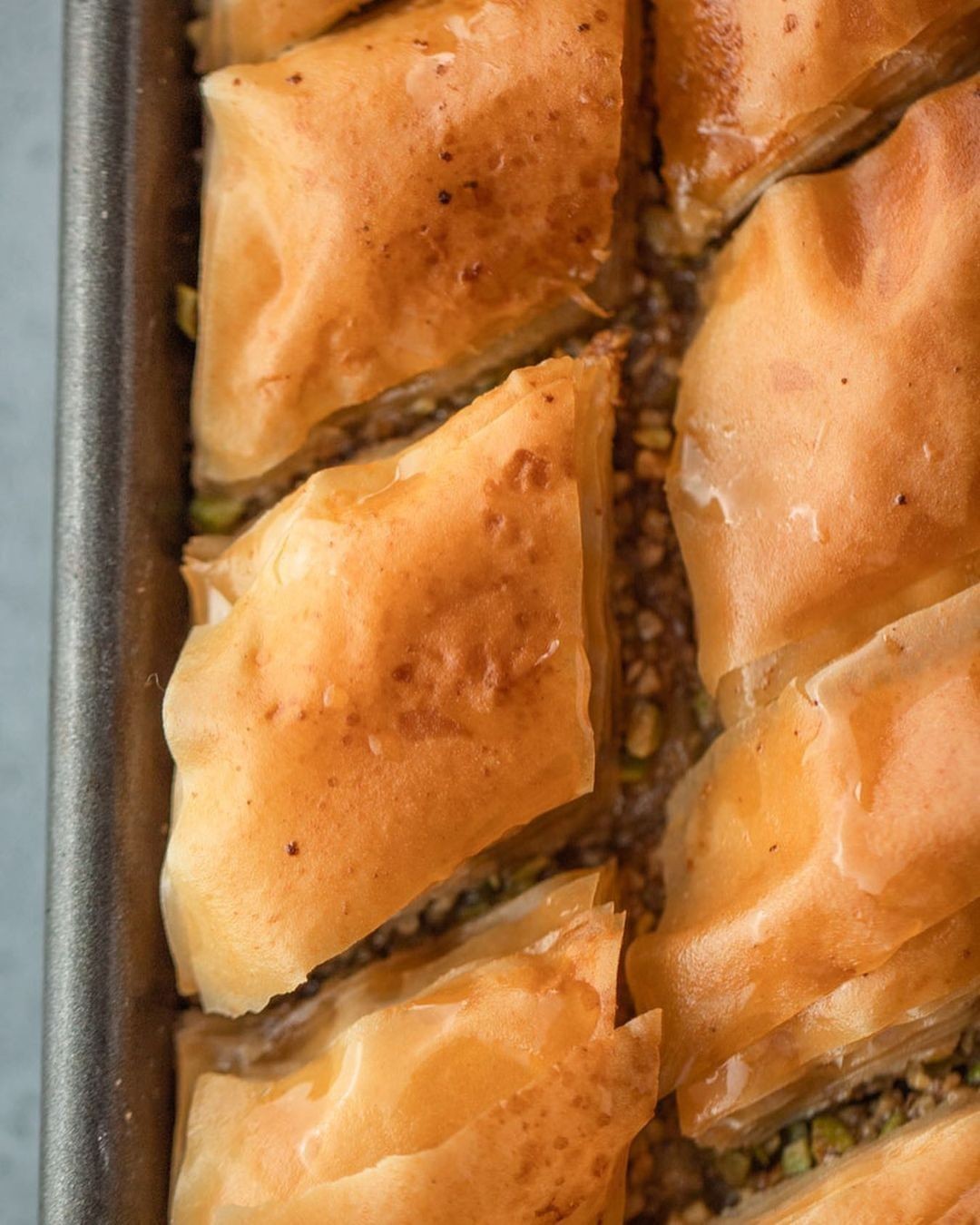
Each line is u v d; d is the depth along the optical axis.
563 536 0.30
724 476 0.31
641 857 0.32
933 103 0.31
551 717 0.30
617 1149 0.30
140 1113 0.31
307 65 0.31
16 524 0.37
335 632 0.30
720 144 0.32
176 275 0.32
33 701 0.37
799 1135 0.32
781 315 0.31
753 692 0.31
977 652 0.30
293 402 0.32
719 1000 0.31
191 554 0.32
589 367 0.31
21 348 0.37
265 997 0.31
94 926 0.31
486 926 0.32
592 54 0.31
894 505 0.30
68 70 0.31
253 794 0.30
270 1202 0.30
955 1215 0.30
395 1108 0.30
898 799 0.30
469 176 0.31
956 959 0.31
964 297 0.30
